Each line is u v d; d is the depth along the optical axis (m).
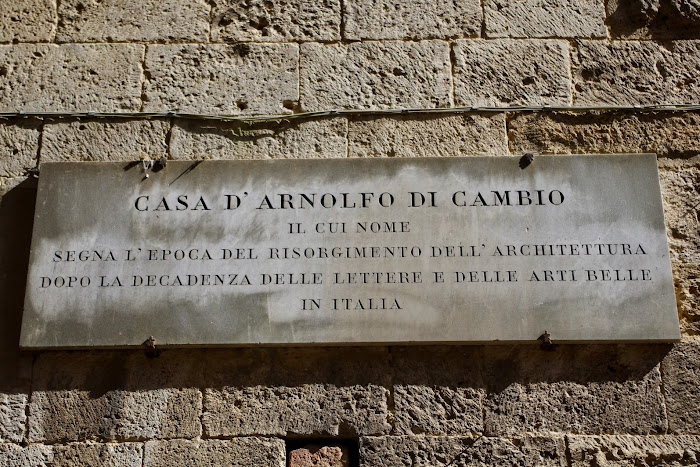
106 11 2.75
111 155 2.60
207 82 2.67
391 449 2.35
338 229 2.46
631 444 2.35
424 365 2.41
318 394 2.39
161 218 2.48
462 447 2.35
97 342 2.39
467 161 2.52
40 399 2.39
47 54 2.71
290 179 2.51
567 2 2.76
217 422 2.37
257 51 2.70
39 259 2.44
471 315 2.39
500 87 2.67
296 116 2.63
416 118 2.63
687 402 2.39
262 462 2.34
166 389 2.39
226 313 2.40
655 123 2.64
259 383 2.40
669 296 2.41
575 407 2.38
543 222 2.46
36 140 2.62
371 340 2.38
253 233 2.46
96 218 2.48
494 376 2.40
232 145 2.61
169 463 2.34
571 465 2.34
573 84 2.68
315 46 2.71
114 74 2.69
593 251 2.44
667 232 2.54
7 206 2.55
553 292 2.41
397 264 2.43
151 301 2.41
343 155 2.60
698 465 2.34
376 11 2.75
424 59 2.70
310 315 2.40
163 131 2.62
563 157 2.52
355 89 2.67
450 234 2.45
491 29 2.73
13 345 2.43
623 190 2.50
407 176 2.51
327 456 2.36
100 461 2.35
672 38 2.74
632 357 2.42
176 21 2.74
